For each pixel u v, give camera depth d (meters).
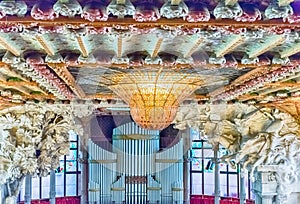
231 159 15.49
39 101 13.93
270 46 6.01
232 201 26.52
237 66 6.66
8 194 17.38
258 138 14.98
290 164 15.61
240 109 14.13
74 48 6.21
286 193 16.27
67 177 26.98
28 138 15.57
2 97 12.59
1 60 6.74
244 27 4.75
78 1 4.29
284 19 4.54
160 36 5.01
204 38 5.21
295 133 15.11
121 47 5.73
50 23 4.49
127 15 4.45
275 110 14.45
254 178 17.17
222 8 4.32
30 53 6.65
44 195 26.47
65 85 9.09
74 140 23.00
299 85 9.86
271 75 8.06
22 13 4.26
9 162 15.52
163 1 4.35
